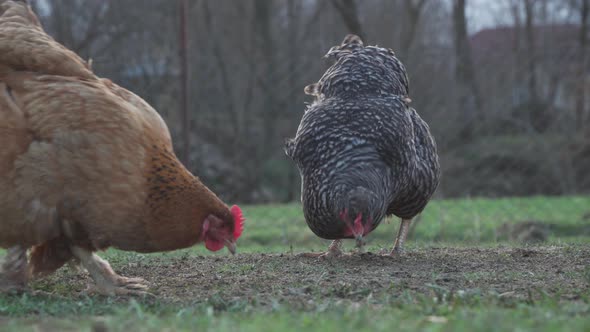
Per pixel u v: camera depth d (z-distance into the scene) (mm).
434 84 4676
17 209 2113
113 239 2162
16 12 2301
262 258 2635
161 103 4781
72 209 2129
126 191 2133
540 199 4598
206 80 5430
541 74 5215
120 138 2135
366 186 2350
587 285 2227
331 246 2629
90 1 5840
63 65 2217
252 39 5742
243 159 5520
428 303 2020
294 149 2475
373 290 2189
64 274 2443
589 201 4523
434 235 3396
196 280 2359
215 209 2219
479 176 5059
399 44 6086
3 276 2209
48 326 1920
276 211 4102
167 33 5648
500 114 5016
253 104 5531
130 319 1944
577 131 5363
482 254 2641
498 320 1838
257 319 1917
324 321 1884
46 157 2105
